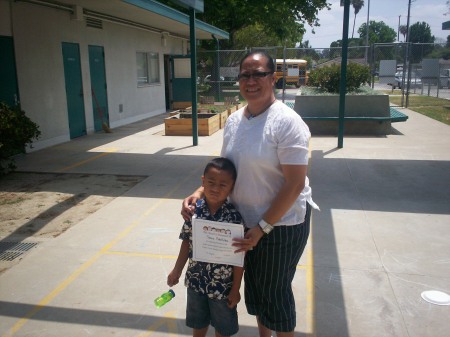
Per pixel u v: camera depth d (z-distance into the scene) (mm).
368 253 4195
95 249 4383
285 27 25625
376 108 11062
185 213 2449
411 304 3318
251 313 2650
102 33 12227
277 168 2225
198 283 2447
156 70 16766
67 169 7797
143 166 7934
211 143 10102
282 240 2285
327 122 11328
